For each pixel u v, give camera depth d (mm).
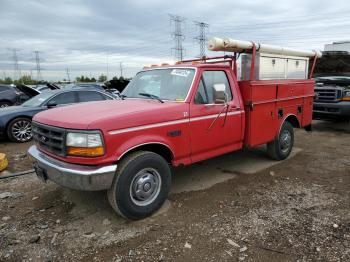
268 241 3381
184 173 5652
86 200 4508
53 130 3686
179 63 5387
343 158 6496
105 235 3578
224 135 4898
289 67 6254
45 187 5043
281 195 4594
